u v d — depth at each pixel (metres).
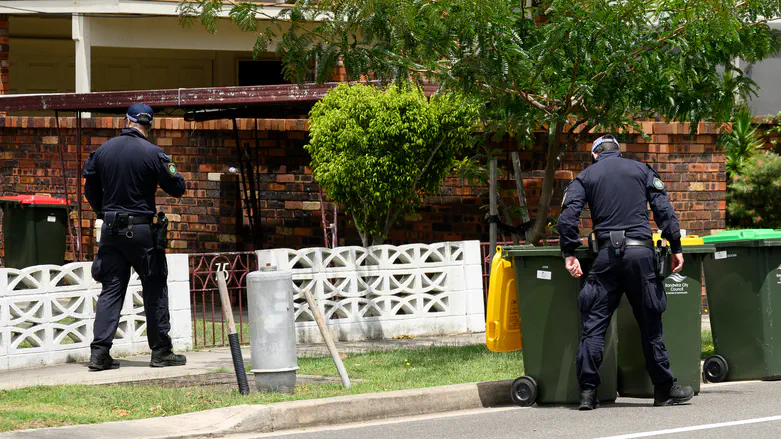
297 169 24.67
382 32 15.66
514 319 14.28
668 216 13.35
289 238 24.77
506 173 23.14
